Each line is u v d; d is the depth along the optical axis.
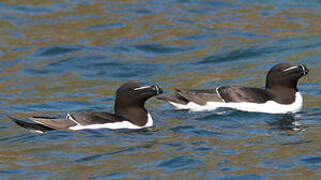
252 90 15.80
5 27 22.56
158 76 19.03
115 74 19.33
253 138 13.11
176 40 21.70
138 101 14.11
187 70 19.39
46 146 12.61
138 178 10.92
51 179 10.97
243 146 12.55
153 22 23.14
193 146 12.59
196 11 24.19
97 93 17.62
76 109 16.19
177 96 16.23
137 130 13.77
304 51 20.27
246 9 24.25
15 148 12.60
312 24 22.53
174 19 23.38
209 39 21.73
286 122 14.45
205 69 19.42
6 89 18.02
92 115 13.77
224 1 25.08
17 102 16.86
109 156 12.02
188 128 13.98
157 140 13.02
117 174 11.12
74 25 22.86
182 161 11.68
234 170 11.18
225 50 20.77
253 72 18.84
